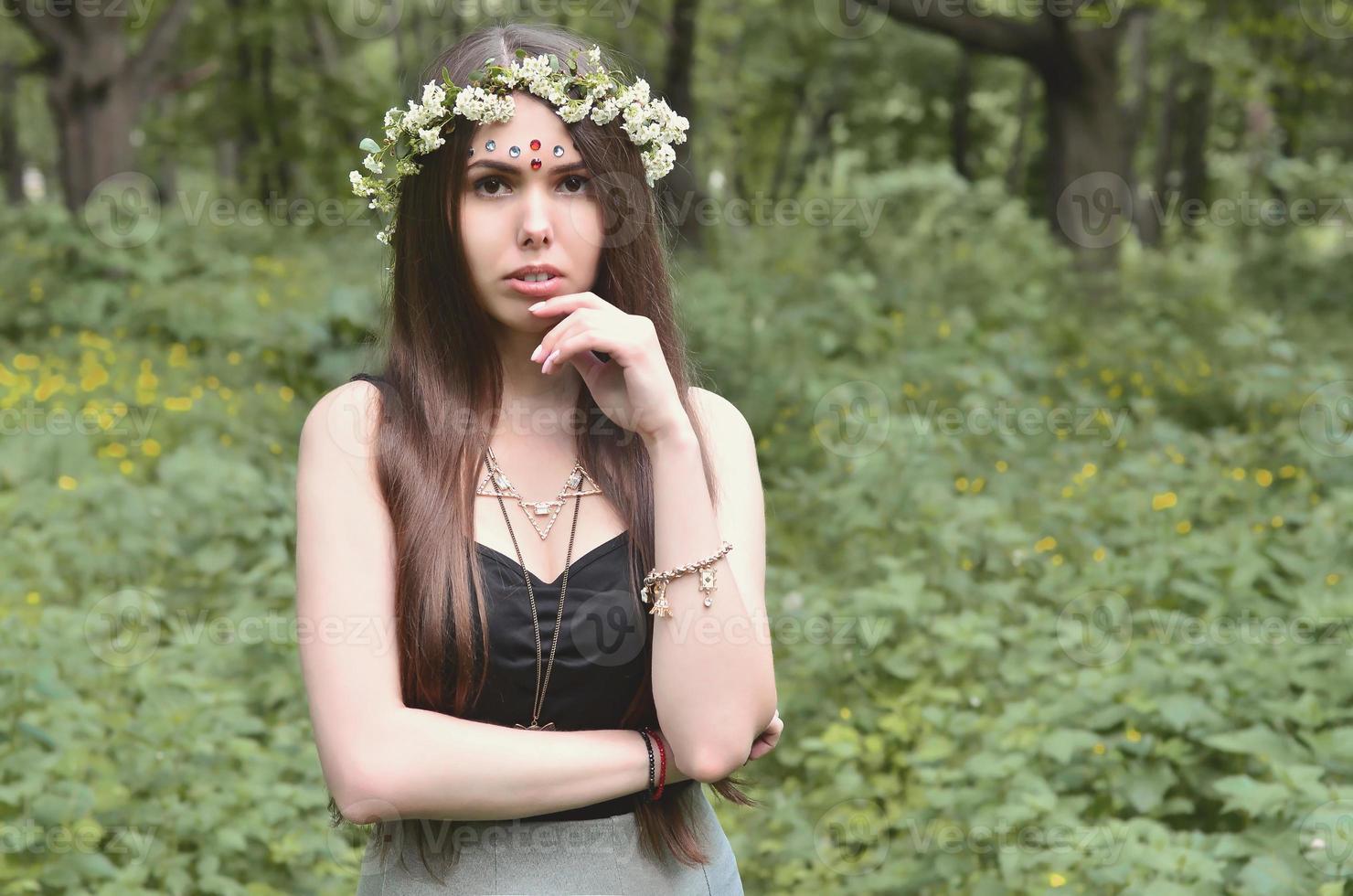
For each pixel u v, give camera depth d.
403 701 1.51
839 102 20.55
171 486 5.55
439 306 1.55
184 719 3.65
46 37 11.42
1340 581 4.76
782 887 3.46
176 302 9.16
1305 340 9.98
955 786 3.70
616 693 1.53
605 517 1.55
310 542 1.51
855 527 5.43
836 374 7.55
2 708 3.57
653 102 1.58
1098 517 5.60
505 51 1.54
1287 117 15.01
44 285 9.39
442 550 1.49
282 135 16.59
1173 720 3.64
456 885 1.51
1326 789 3.18
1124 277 11.84
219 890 3.11
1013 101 23.62
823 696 4.23
